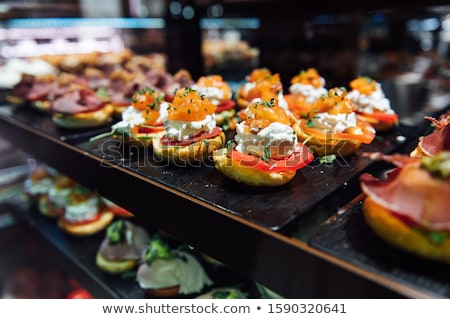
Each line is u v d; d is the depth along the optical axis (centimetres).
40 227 215
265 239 99
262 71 199
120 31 324
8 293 212
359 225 99
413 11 274
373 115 166
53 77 249
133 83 206
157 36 314
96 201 202
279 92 180
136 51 325
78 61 300
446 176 81
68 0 312
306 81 181
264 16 264
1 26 280
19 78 275
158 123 160
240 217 105
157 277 146
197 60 310
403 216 84
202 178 131
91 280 168
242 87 204
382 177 133
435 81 298
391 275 81
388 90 257
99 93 215
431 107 230
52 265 232
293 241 95
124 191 144
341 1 222
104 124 200
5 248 246
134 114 161
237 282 146
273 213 107
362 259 86
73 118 192
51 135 189
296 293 96
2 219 250
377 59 319
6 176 273
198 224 117
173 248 154
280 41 301
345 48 294
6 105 261
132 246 168
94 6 328
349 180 127
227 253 112
